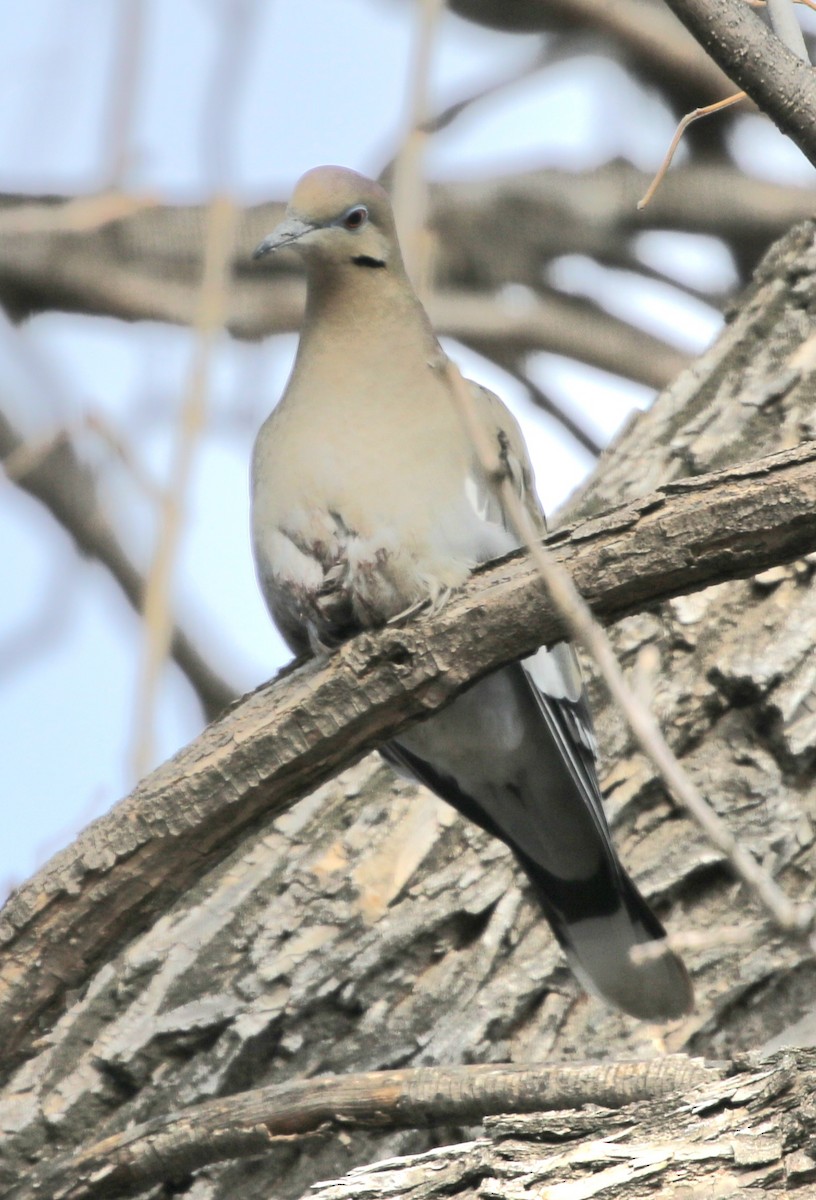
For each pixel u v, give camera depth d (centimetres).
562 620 687
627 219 1761
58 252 1680
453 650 701
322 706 710
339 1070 882
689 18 675
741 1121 648
